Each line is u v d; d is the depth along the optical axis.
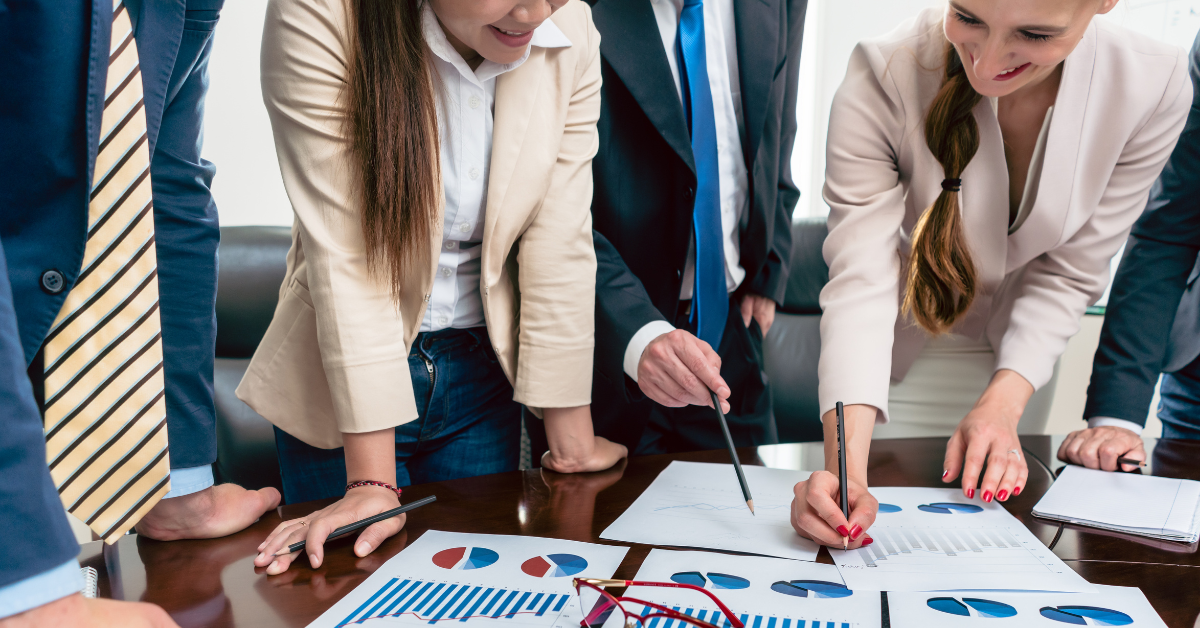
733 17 1.35
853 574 0.73
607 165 1.26
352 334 0.86
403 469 1.11
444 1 0.83
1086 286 1.17
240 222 2.40
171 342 0.80
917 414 1.44
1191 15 2.20
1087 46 1.04
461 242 1.04
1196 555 0.78
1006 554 0.78
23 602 0.42
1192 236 1.17
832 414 1.01
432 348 1.08
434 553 0.77
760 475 1.02
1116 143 1.07
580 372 1.01
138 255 0.71
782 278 1.63
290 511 0.92
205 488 0.84
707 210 1.31
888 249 1.11
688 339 0.99
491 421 1.19
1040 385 1.13
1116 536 0.83
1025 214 1.16
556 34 0.96
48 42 0.61
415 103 0.85
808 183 3.21
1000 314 1.32
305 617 0.66
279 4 0.85
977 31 0.91
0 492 0.41
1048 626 0.63
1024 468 0.94
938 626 0.63
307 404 1.00
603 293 1.14
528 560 0.76
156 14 0.72
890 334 1.07
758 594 0.69
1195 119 1.16
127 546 0.81
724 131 1.37
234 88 2.33
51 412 0.69
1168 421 1.42
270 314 1.93
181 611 0.67
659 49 1.22
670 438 1.50
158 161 0.79
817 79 3.13
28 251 0.65
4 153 0.63
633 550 0.79
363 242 0.87
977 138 1.09
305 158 0.86
